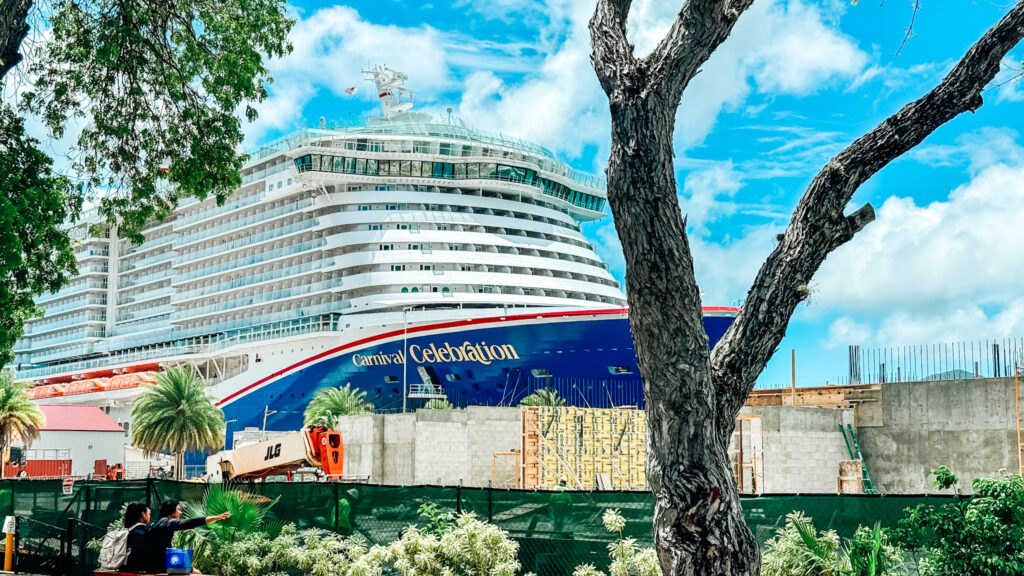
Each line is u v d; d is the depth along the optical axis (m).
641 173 7.67
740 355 7.98
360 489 13.86
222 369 71.56
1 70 13.15
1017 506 9.90
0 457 60.03
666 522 7.64
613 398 51.50
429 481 40.12
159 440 59.47
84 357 87.31
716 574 7.48
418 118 65.56
